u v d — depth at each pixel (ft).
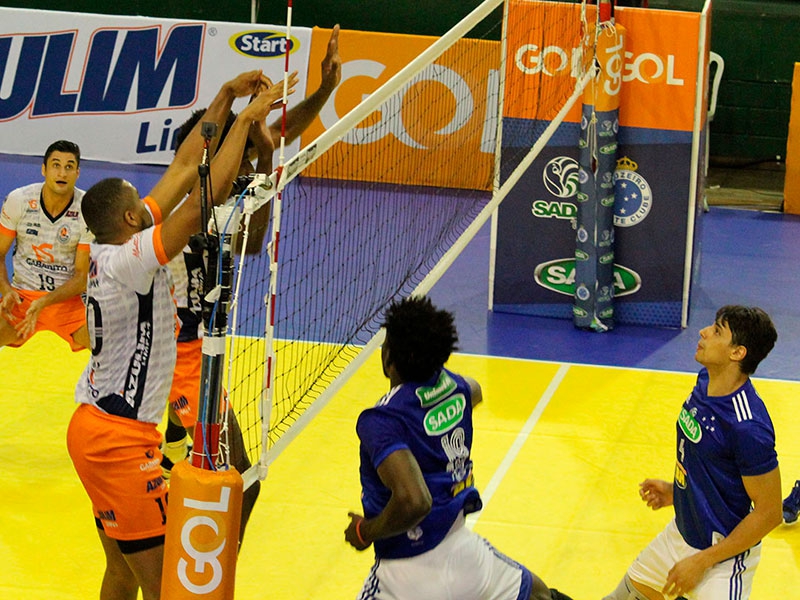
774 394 57.21
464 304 71.41
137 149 99.50
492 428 51.49
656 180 66.08
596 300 66.95
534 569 39.78
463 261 80.59
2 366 56.90
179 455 44.80
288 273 65.46
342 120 29.66
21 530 41.16
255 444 42.14
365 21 111.65
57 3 115.75
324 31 95.55
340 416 52.39
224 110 32.45
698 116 64.44
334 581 38.65
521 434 50.96
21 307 48.57
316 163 93.04
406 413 26.81
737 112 108.27
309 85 96.12
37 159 99.76
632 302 68.39
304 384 47.11
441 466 27.53
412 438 26.86
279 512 43.24
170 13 114.42
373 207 82.38
